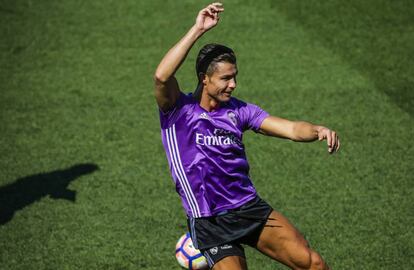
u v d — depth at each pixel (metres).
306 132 14.63
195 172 14.59
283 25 35.38
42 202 21.64
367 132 25.98
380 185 22.41
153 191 22.25
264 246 15.01
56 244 19.47
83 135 25.98
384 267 18.25
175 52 13.61
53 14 37.06
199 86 14.74
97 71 31.36
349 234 19.77
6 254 19.02
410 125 26.48
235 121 14.90
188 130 14.51
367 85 29.70
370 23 35.44
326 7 37.09
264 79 30.31
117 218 20.73
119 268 18.34
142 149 24.95
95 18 36.62
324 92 29.17
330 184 22.50
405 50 32.84
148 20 36.31
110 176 23.17
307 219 20.53
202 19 13.64
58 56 32.78
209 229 14.77
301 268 14.80
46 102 28.59
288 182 22.67
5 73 31.14
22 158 24.34
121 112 27.75
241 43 33.66
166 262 18.59
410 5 37.25
